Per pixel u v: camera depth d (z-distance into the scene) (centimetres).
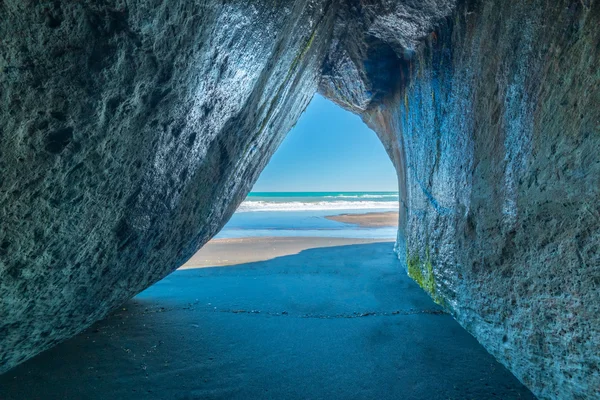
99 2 117
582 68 182
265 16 219
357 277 551
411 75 444
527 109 226
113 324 352
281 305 414
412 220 532
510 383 244
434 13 341
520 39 232
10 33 104
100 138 152
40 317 200
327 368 270
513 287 250
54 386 240
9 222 139
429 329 337
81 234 178
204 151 250
